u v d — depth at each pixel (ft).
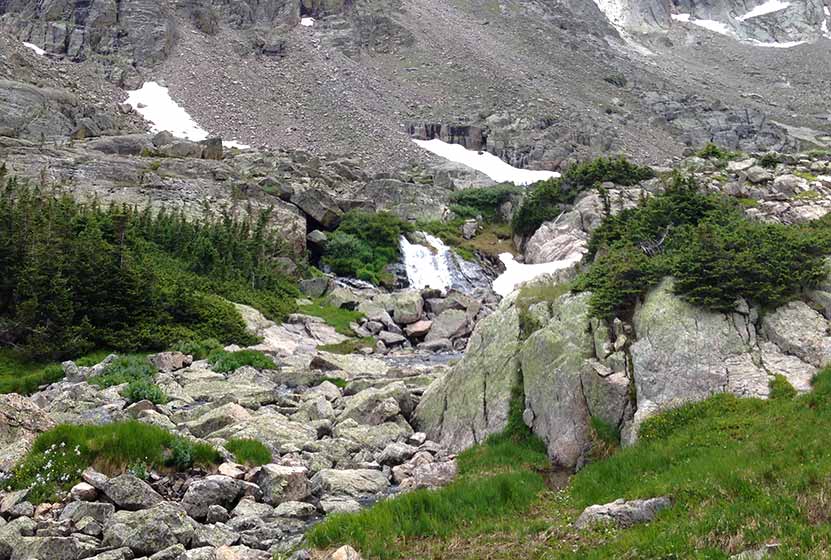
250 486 46.88
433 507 43.60
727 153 192.65
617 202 168.55
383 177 239.71
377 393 69.05
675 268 58.44
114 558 34.83
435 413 65.98
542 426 55.88
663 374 52.60
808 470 35.86
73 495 43.16
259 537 40.57
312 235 176.86
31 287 96.27
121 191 163.53
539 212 190.08
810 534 29.99
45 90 244.83
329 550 38.09
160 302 109.70
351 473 52.34
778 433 42.70
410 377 83.71
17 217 107.34
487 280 178.70
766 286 55.93
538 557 35.73
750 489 35.99
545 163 294.87
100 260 104.68
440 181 247.29
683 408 50.14
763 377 50.70
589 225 171.42
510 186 228.63
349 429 64.59
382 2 457.68
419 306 141.28
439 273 178.70
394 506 43.37
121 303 104.99
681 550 31.58
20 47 307.78
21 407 53.42
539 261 176.35
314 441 60.90
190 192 171.53
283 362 101.96
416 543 39.47
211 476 46.39
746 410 47.78
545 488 47.80
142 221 140.77
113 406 68.49
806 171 166.30
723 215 88.33
